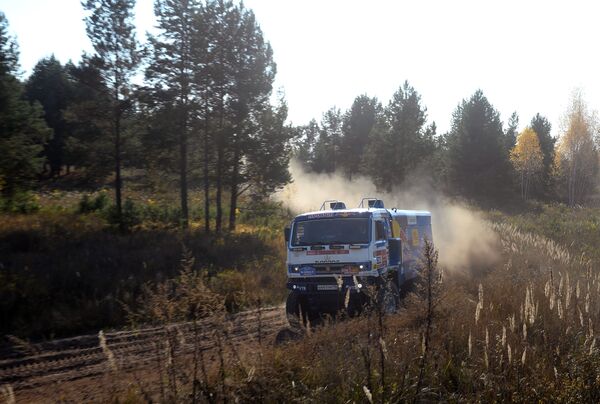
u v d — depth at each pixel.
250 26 26.73
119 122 24.59
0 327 10.69
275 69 27.52
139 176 26.36
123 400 6.09
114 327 11.12
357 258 10.71
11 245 17.91
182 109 24.83
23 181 23.41
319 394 5.61
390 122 47.25
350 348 6.78
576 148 63.59
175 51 24.97
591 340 6.96
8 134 21.92
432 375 6.24
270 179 28.47
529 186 68.94
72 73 23.67
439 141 59.44
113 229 22.59
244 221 31.83
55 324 10.90
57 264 15.11
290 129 28.44
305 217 11.47
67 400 6.71
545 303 8.88
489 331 7.53
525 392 5.88
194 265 16.89
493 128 53.19
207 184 26.75
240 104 26.44
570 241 24.42
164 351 6.42
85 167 25.19
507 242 21.47
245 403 5.36
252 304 13.91
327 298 10.88
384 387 5.46
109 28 23.55
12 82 22.28
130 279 14.13
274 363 6.24
